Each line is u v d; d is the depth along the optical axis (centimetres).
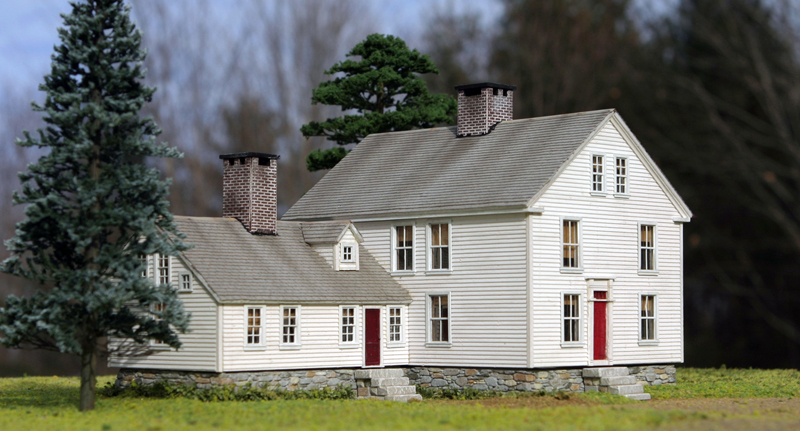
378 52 5216
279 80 6938
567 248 3778
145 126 3130
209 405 3152
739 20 6400
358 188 4300
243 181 3912
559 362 3694
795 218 6456
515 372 3669
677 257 4172
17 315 3008
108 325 3077
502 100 4309
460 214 3822
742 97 6481
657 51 7000
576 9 7469
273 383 3547
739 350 6881
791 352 6688
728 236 6744
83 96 2991
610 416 2822
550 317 3681
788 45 6147
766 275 6719
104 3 3061
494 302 3728
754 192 6588
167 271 3575
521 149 3981
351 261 3944
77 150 2953
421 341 3931
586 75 7256
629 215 3994
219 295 3412
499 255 3728
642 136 6944
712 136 6619
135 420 2795
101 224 2972
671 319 4119
